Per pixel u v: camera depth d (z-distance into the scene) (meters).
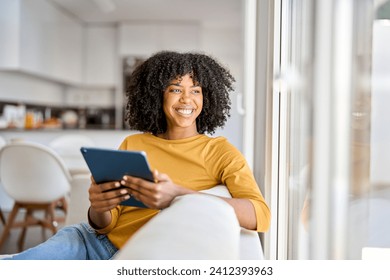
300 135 1.54
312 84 1.27
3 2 5.37
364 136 0.91
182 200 1.05
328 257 1.01
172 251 0.69
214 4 6.59
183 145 1.65
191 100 1.67
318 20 1.07
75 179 2.59
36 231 4.20
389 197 0.87
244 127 3.43
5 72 5.72
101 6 6.43
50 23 6.38
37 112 6.94
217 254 0.73
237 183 1.48
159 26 7.70
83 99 8.28
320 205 1.04
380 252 0.93
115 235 1.52
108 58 7.87
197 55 1.78
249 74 3.04
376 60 0.88
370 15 0.89
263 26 2.28
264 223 1.37
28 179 3.38
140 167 1.21
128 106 1.90
